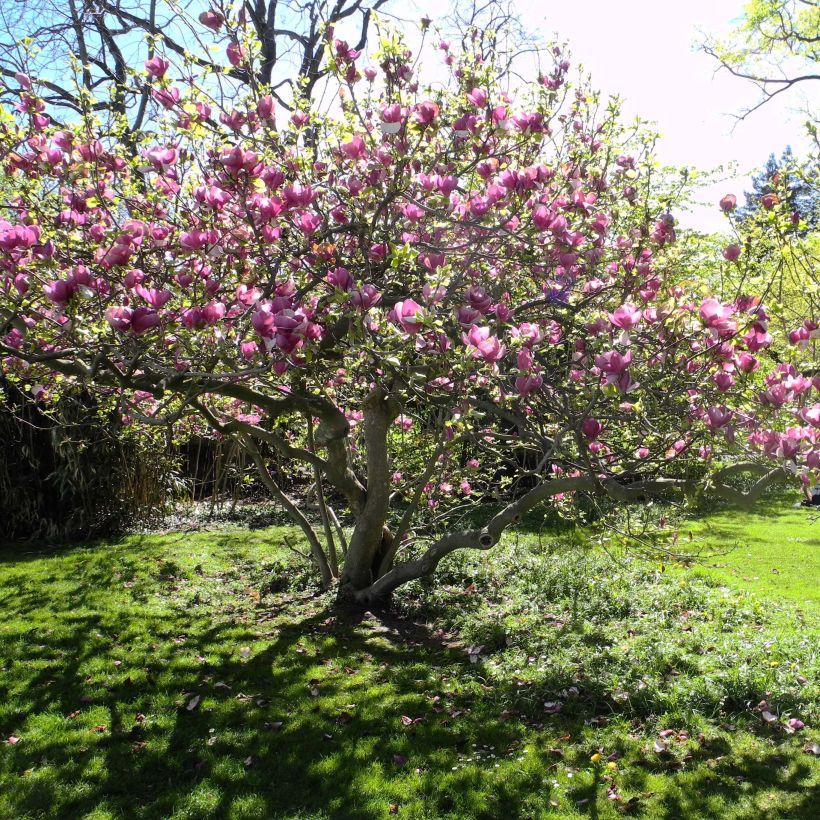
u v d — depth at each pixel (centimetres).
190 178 487
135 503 1170
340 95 522
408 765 455
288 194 417
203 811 412
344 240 529
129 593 827
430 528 916
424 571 731
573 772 443
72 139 497
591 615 711
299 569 904
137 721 514
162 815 409
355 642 670
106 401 598
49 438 1099
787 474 461
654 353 469
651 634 638
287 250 478
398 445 845
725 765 446
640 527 636
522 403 530
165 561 970
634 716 508
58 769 453
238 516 1278
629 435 580
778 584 816
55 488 1113
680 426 499
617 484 521
